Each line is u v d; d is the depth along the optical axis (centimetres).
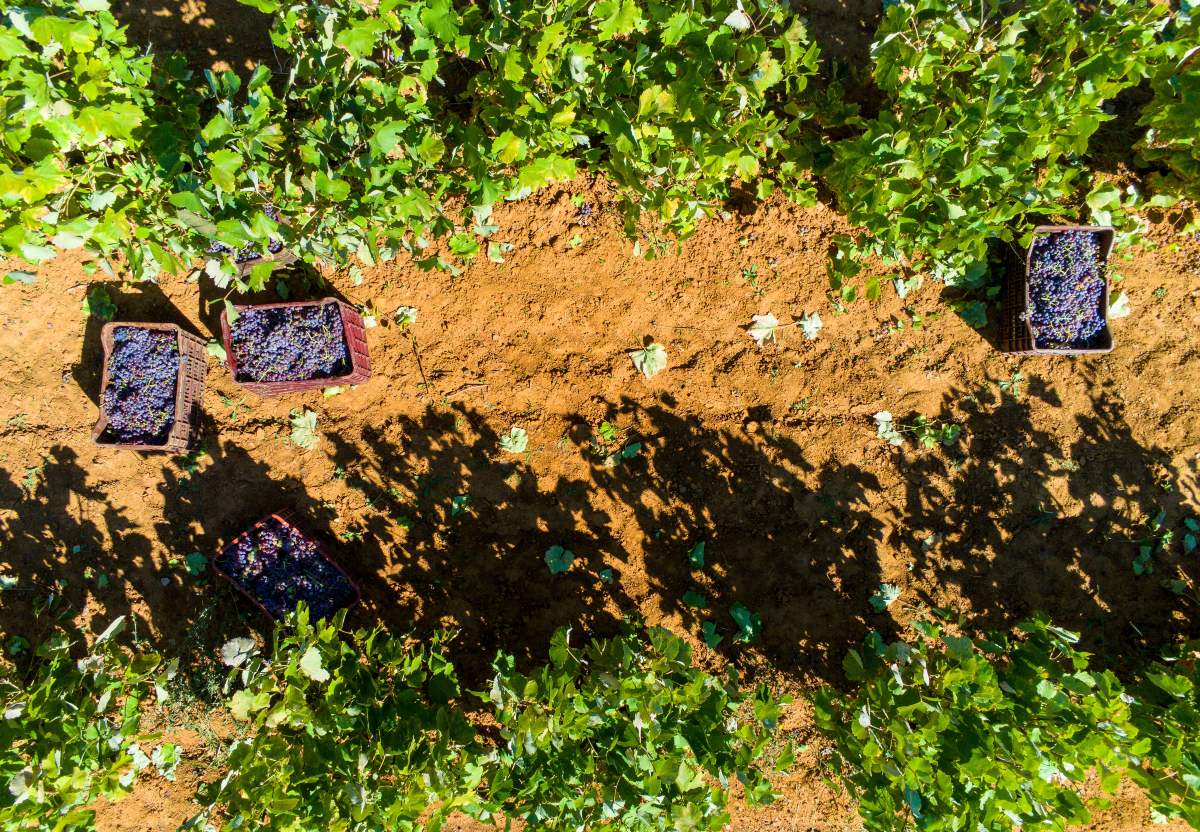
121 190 388
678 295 566
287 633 535
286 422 557
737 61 429
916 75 471
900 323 570
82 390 546
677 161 458
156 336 521
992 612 572
